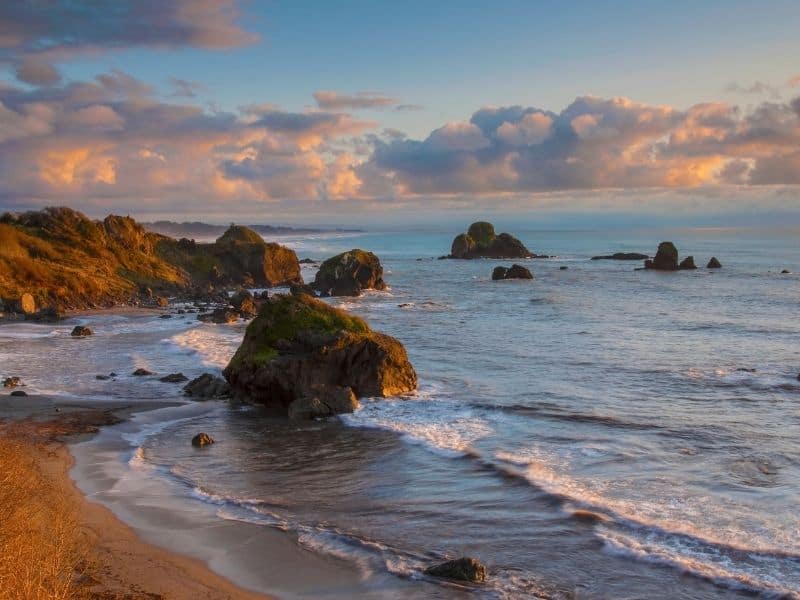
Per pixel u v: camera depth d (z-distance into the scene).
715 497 22.61
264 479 25.00
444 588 17.05
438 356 49.38
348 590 16.86
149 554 18.36
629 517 21.03
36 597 13.05
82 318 76.31
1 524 14.98
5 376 43.00
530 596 16.72
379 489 23.92
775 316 70.94
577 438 29.47
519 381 40.84
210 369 45.19
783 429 30.50
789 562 18.11
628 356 48.81
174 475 25.31
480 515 21.55
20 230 100.00
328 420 33.06
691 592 16.91
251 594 16.48
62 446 28.36
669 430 30.48
